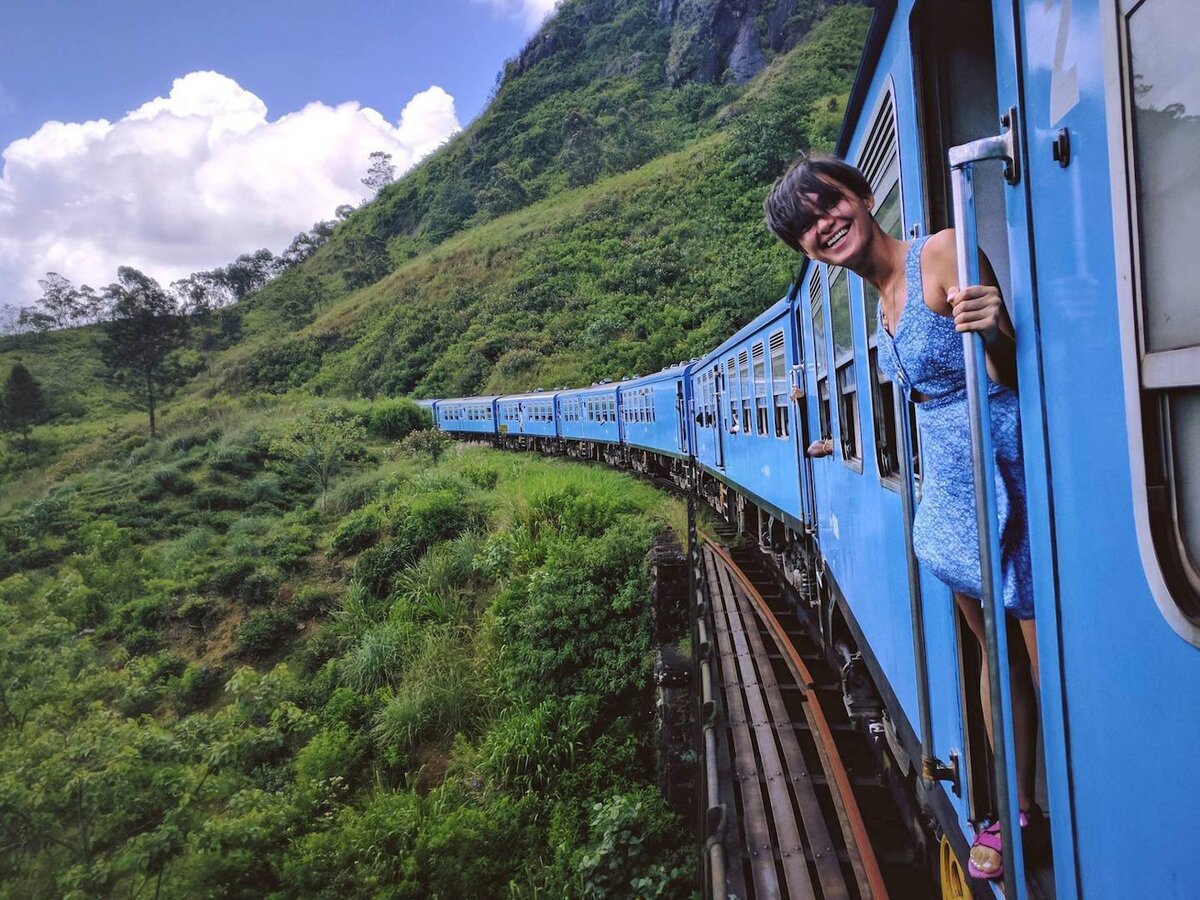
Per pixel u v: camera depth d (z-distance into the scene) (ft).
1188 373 2.88
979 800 6.13
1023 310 4.29
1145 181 3.16
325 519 62.59
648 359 111.14
